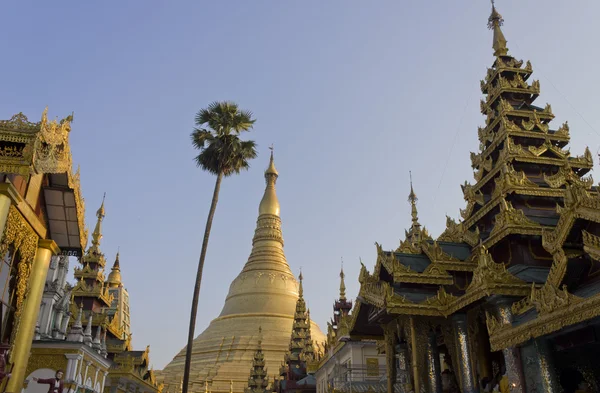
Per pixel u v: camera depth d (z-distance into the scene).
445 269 26.42
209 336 101.19
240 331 98.12
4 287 17.88
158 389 65.50
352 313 31.05
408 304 24.33
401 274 25.52
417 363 24.14
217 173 39.78
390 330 28.39
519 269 23.86
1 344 16.91
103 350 45.09
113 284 99.75
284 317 101.44
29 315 19.81
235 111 40.59
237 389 85.50
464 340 24.17
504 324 19.02
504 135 30.83
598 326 17.28
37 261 20.67
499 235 25.41
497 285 21.53
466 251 28.36
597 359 20.45
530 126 31.34
